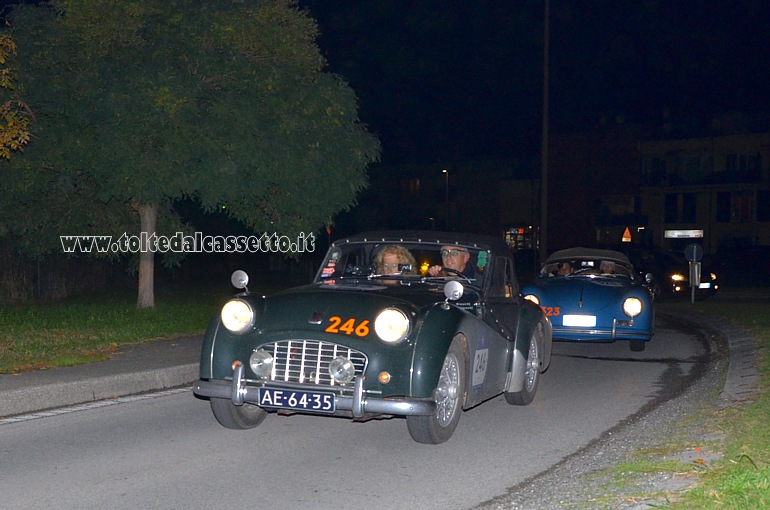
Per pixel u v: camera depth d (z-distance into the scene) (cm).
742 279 4306
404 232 880
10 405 888
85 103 1545
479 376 797
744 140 6012
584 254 1470
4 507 581
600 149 6331
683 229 6203
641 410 934
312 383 695
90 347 1235
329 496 611
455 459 720
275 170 1636
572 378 1165
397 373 682
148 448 748
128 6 1559
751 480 560
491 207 6581
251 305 727
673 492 563
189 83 1524
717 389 1005
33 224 1822
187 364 1110
